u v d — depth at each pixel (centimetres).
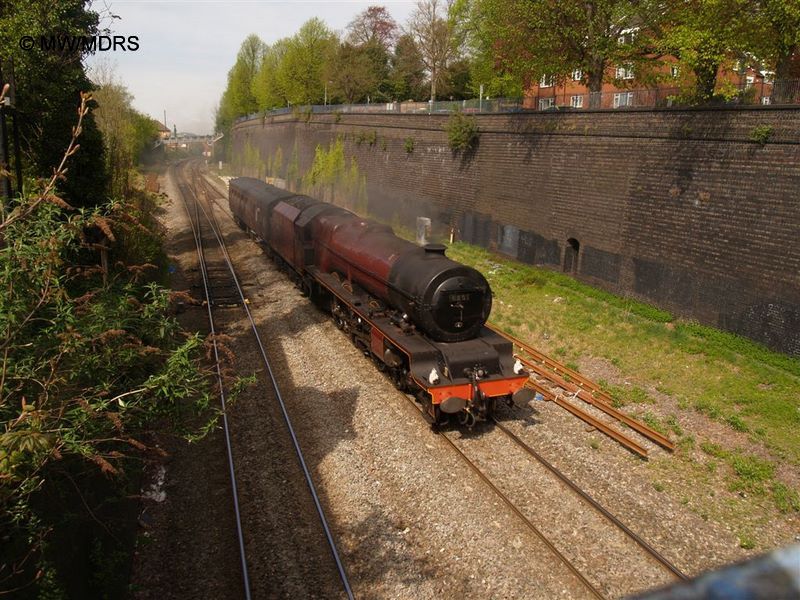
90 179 1502
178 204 3909
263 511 782
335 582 660
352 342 1383
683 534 745
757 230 1274
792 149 1193
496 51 2092
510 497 806
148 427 826
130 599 632
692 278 1441
